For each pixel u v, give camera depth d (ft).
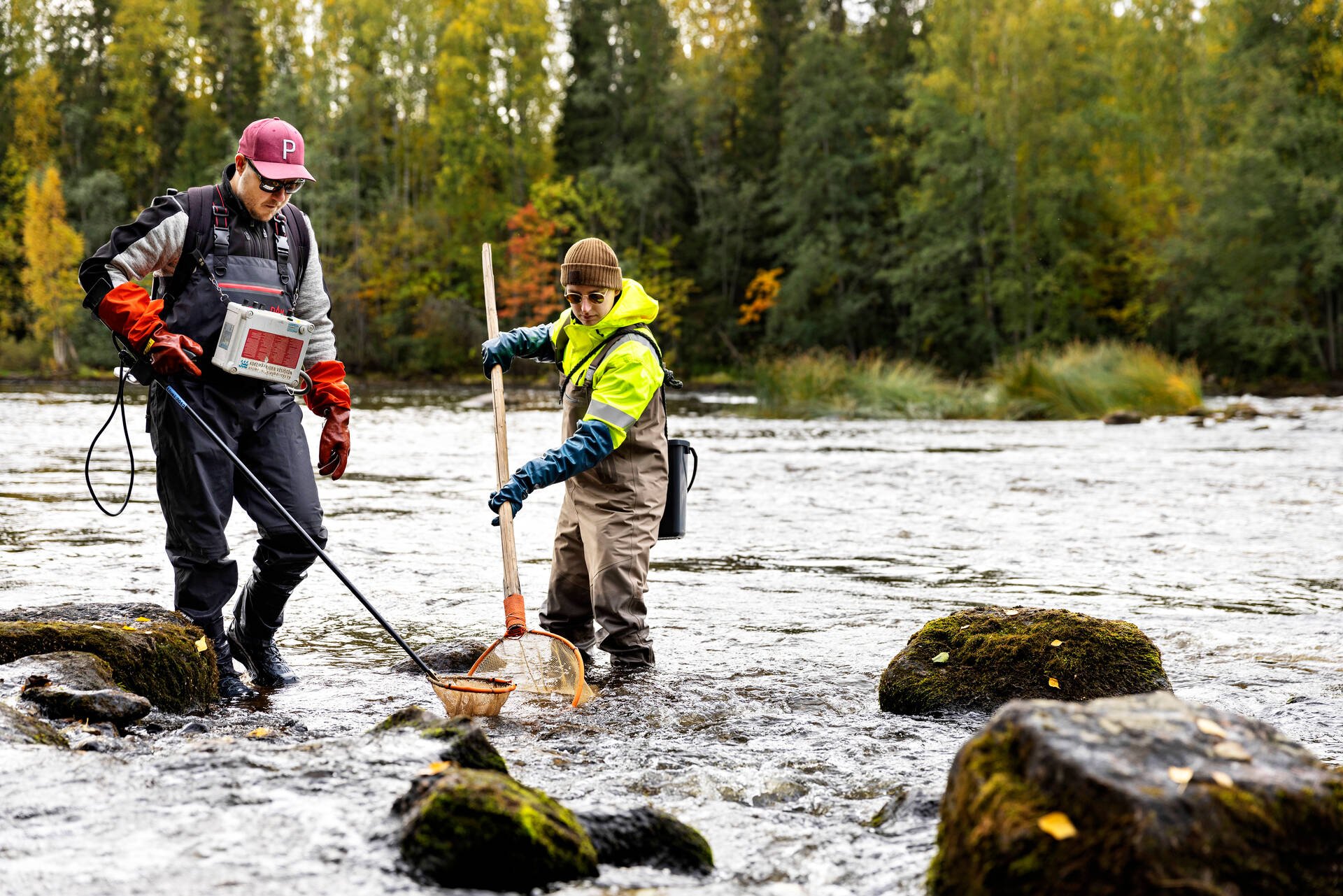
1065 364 82.99
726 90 185.37
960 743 10.98
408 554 22.48
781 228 177.27
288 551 13.24
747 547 24.27
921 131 163.32
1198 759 6.29
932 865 6.76
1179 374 82.64
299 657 14.61
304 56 208.33
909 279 151.02
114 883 6.34
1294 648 15.23
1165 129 172.24
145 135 201.26
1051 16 144.36
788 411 79.41
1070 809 6.08
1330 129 127.13
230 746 8.51
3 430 54.75
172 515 13.06
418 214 181.57
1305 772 6.31
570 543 14.57
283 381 13.23
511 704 12.37
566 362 14.37
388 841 6.94
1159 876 5.73
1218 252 132.98
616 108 177.99
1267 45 133.90
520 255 168.76
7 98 197.16
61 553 21.26
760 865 7.48
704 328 175.73
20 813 7.26
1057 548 24.22
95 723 10.30
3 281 175.52
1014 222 142.72
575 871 6.89
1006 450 50.70
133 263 12.53
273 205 13.20
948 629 13.04
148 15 200.64
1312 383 124.26
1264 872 5.85
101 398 92.63
